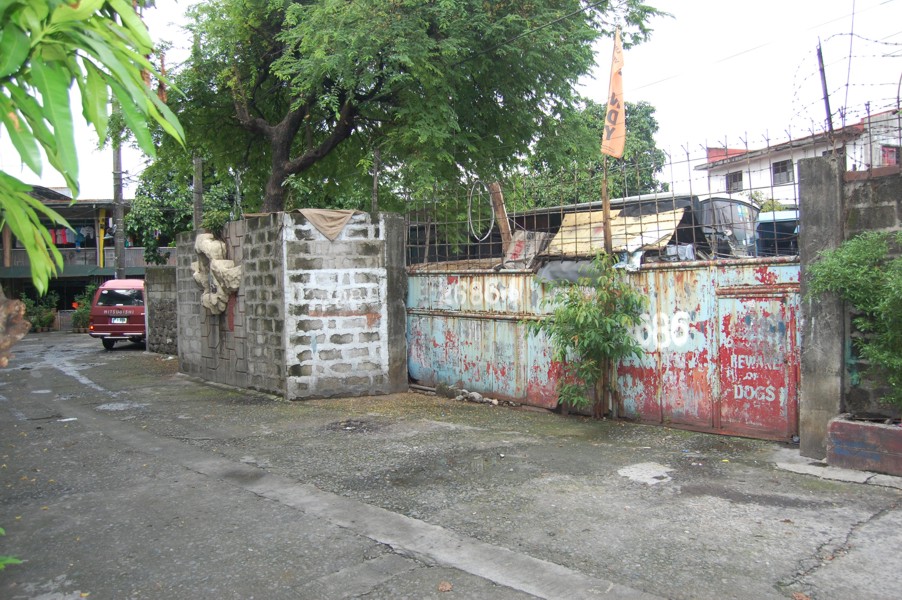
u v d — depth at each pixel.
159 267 16.55
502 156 12.30
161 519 4.66
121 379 12.03
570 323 7.34
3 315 2.20
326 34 9.28
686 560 3.75
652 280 7.21
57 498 5.18
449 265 9.92
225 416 8.30
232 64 12.12
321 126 13.95
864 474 5.19
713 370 6.75
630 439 6.67
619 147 7.28
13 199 1.94
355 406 8.85
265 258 9.63
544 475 5.48
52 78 1.79
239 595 3.49
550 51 10.54
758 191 9.81
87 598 3.49
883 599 3.25
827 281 5.39
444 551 3.98
